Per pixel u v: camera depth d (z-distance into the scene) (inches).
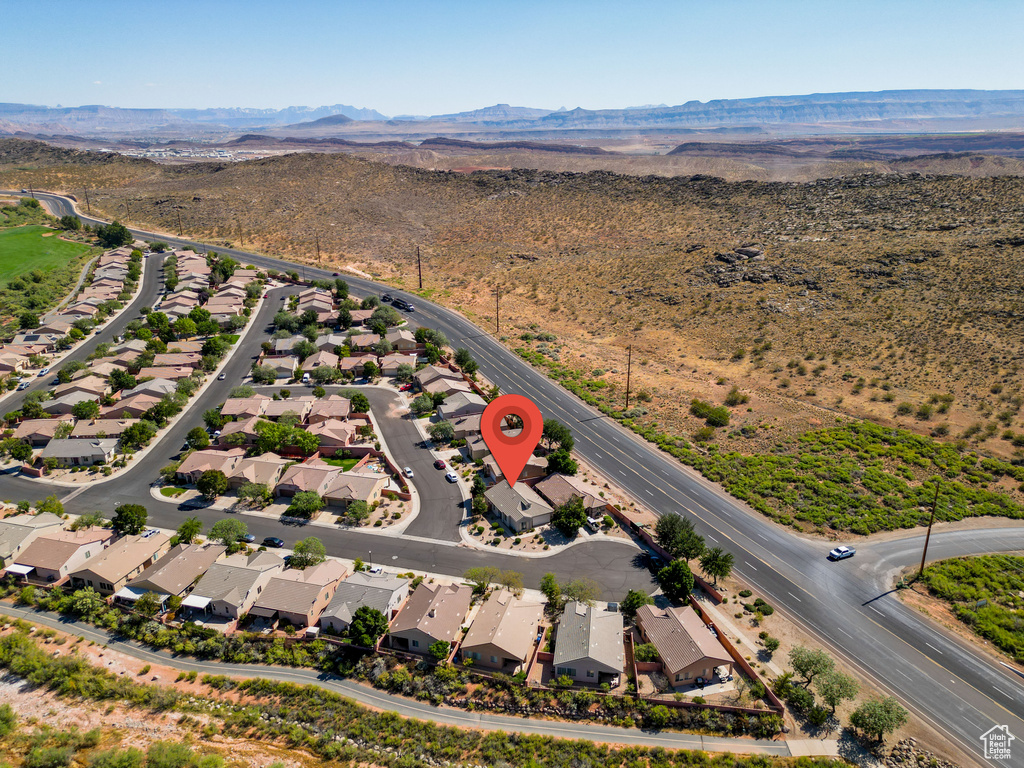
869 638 2901.1
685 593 3024.1
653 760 2322.8
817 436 4690.0
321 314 7140.8
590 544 3565.5
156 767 2208.4
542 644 2834.6
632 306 7785.4
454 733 2436.0
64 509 3809.1
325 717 2517.2
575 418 5128.0
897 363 5748.0
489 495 3882.9
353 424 4817.9
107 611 3051.2
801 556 3474.4
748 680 2650.1
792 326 6692.9
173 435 4763.8
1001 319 6008.9
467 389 5378.9
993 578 3240.7
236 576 3097.9
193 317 6879.9
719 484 4207.7
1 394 5300.2
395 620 2891.2
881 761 2329.0
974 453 4404.5
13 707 2576.3
